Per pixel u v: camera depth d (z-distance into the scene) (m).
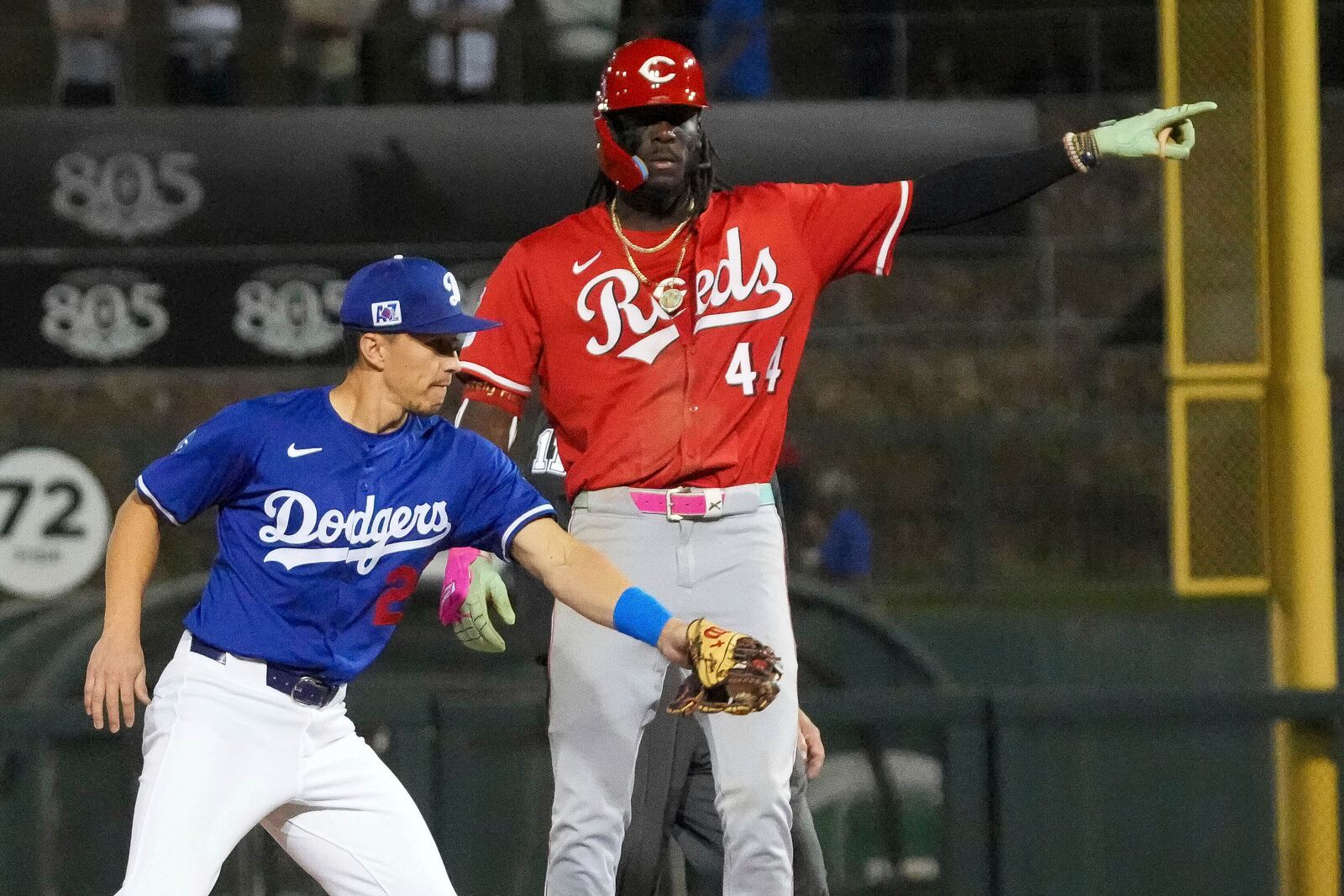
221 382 47.28
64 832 21.05
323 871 14.30
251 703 13.67
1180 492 23.36
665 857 18.19
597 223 14.85
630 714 14.72
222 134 28.80
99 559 35.34
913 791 21.20
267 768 13.73
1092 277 45.28
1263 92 22.83
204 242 28.92
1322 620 22.72
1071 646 33.50
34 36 35.69
